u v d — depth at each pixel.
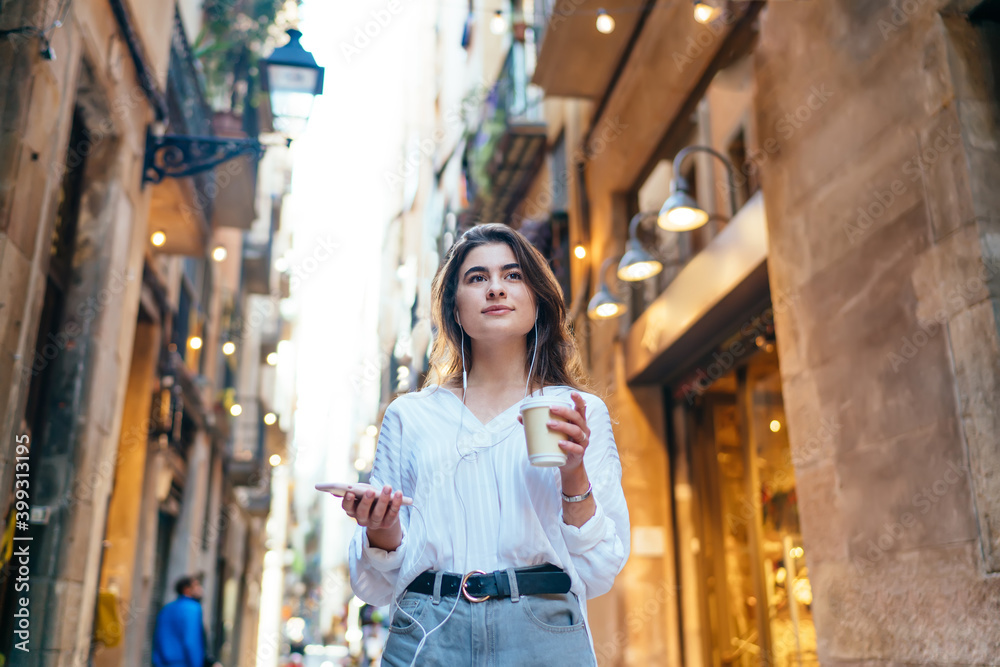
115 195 5.04
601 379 8.45
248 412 17.45
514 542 1.32
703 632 6.90
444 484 1.38
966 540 3.06
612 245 8.16
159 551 9.64
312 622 36.59
